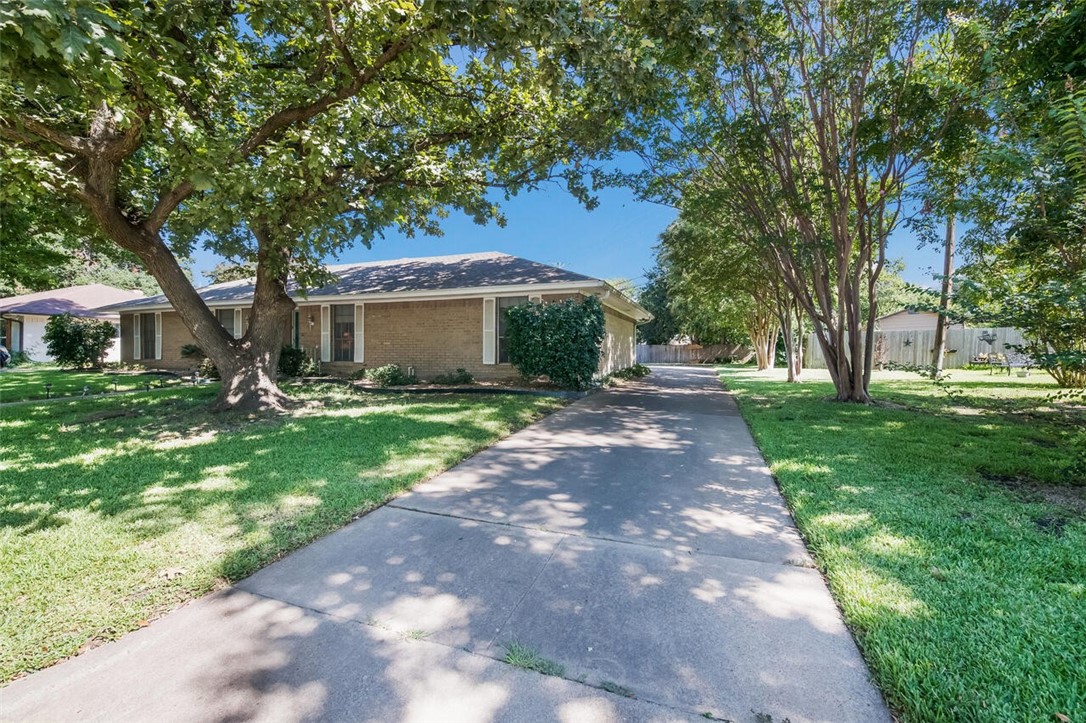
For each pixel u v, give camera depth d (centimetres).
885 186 817
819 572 262
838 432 603
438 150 817
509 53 414
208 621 217
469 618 221
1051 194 387
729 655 193
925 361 1827
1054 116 363
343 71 583
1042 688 166
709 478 436
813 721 160
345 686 177
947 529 299
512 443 577
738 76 793
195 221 671
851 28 687
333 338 1378
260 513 337
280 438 568
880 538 288
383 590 245
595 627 213
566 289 1103
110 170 604
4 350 1908
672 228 1444
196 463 461
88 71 363
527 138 797
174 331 1622
